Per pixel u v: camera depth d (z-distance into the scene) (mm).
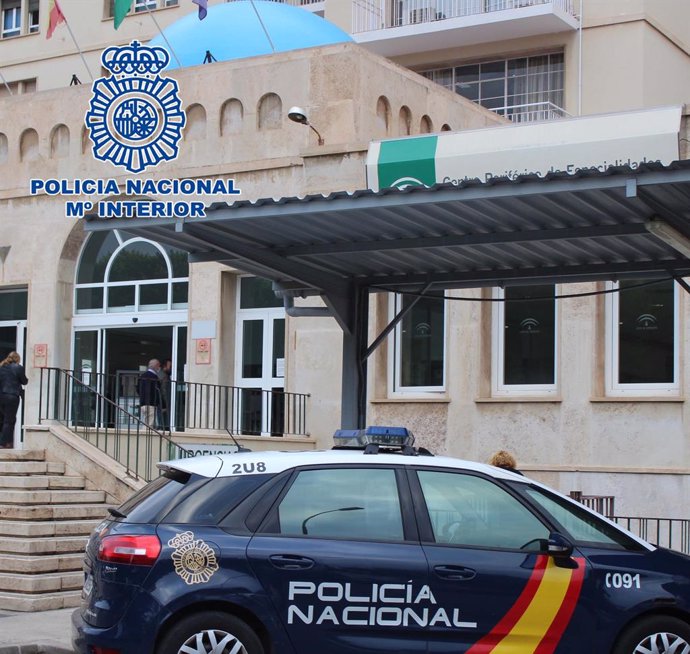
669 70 30859
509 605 8117
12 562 13555
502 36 30422
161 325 21938
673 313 17391
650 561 8391
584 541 8438
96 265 22609
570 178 9766
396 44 31188
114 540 8062
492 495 8438
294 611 7961
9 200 22875
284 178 20266
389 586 8039
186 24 24938
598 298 17781
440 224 11461
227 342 21156
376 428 9008
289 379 20203
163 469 8766
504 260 13039
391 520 8250
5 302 23391
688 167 9383
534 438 18016
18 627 11703
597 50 29734
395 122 21109
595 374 17688
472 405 18547
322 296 13688
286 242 12484
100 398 17672
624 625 8219
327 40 24344
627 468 17141
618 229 11180
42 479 15688
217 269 21062
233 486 8273
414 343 19422
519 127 17438
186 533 8055
